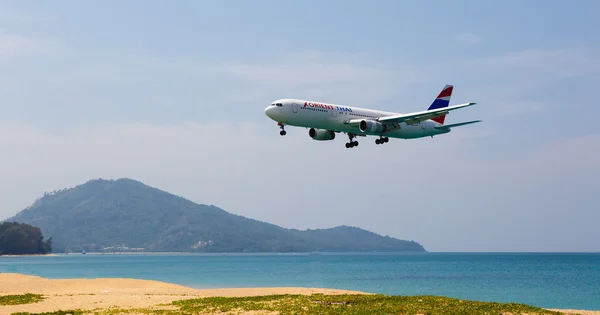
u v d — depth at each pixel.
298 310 40.66
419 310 40.59
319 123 78.12
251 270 182.38
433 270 185.00
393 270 185.12
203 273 159.12
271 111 75.00
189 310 41.94
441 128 93.81
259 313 39.78
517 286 105.31
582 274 156.25
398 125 82.62
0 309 45.75
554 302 76.62
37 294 59.84
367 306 42.75
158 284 81.12
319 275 147.62
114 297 55.12
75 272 163.00
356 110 82.31
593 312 53.69
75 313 42.00
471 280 125.19
